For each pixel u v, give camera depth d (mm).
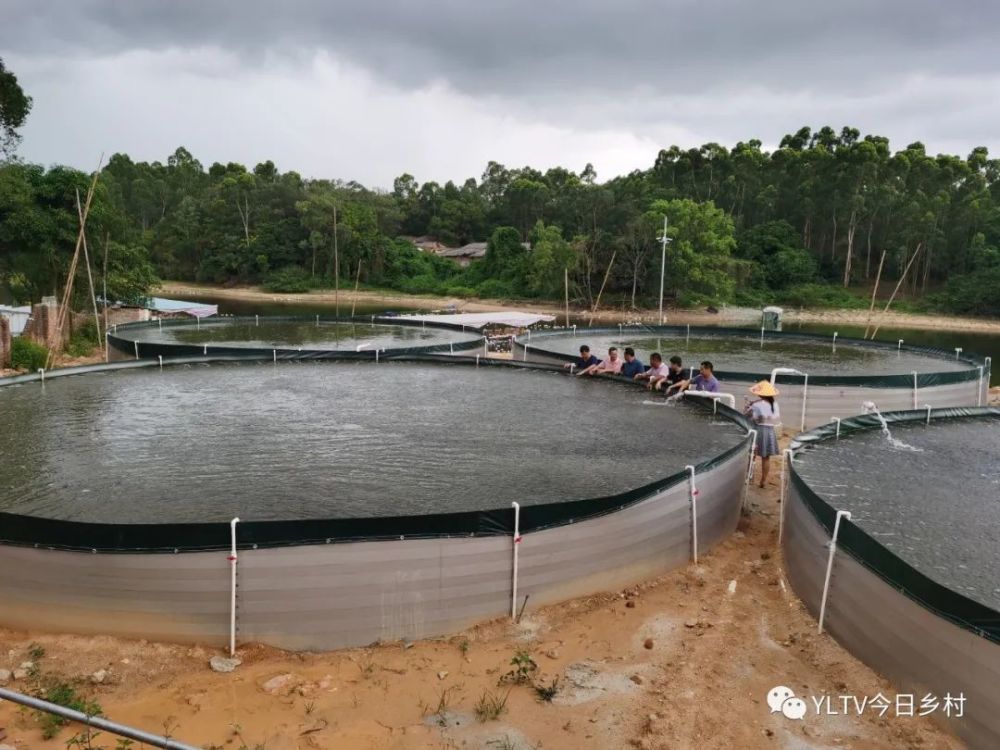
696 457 9328
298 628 5852
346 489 7824
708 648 6039
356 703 5195
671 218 61656
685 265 58375
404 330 26422
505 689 5402
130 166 101438
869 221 73500
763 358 21031
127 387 13602
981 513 7664
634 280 58312
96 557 5762
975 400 15547
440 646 5996
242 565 5719
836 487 8477
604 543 6809
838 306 65312
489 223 99938
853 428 11117
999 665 4621
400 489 7852
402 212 103188
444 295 71438
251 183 81750
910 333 53000
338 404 12438
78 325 26172
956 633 4910
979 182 74000
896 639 5445
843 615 6094
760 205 78938
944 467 9312
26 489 7711
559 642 6070
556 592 6598
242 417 11266
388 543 5875
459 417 11516
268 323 27125
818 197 75625
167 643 5855
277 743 4750
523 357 19141
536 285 63875
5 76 23531
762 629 6406
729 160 82500
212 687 5359
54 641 5848
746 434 10281
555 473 8523
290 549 5734
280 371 15883
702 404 12523
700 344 24188
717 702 5305
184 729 4871
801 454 9820
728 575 7531
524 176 103000
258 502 7367
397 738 4828
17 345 20312
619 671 5680
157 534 5676
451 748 4750
